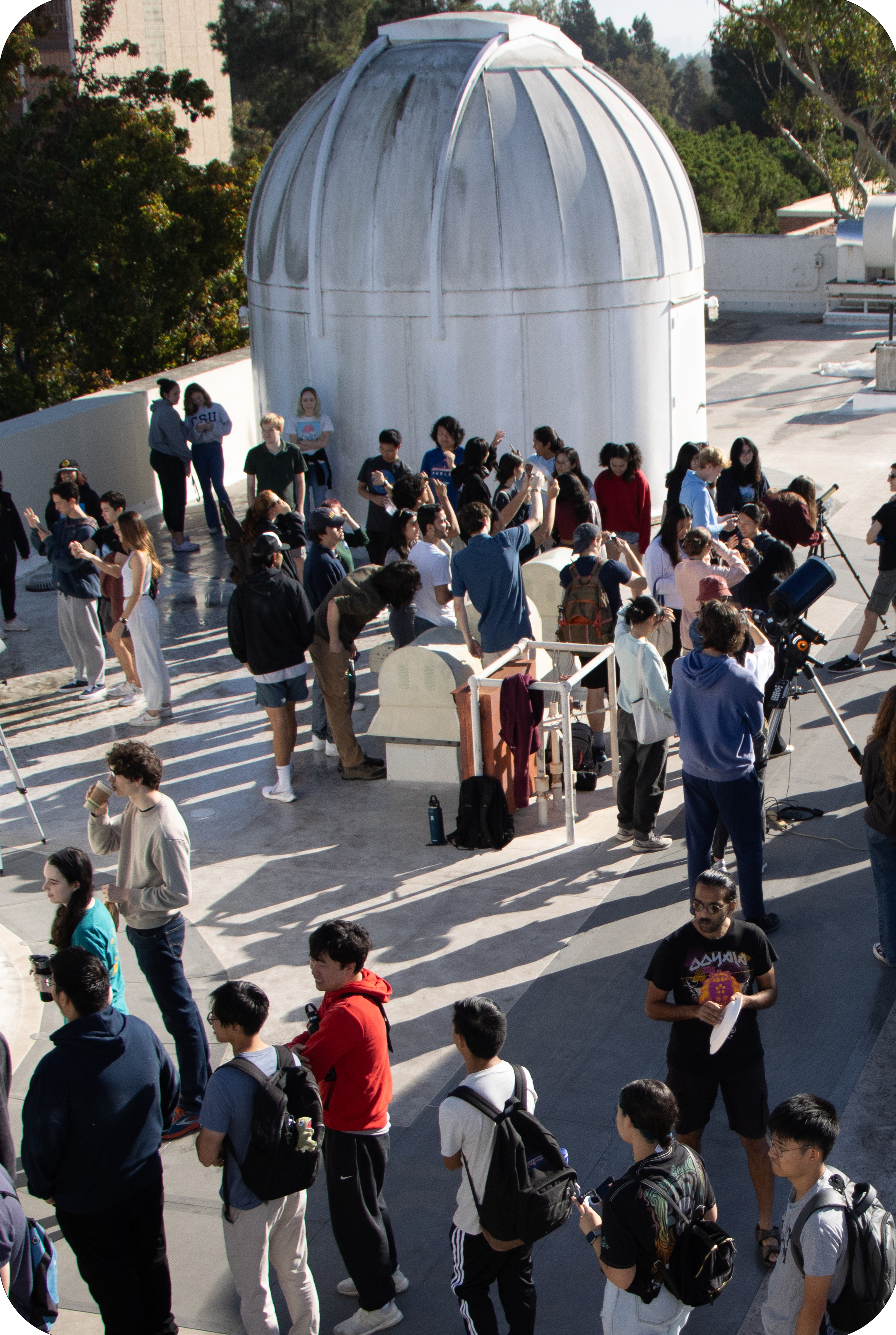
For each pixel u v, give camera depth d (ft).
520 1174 13.62
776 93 146.61
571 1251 16.84
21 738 35.09
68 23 171.53
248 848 28.66
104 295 96.84
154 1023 22.65
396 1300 16.16
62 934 18.06
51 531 36.91
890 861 21.76
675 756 32.37
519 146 45.85
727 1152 18.38
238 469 63.77
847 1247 12.22
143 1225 14.92
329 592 31.50
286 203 49.01
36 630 43.39
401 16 210.38
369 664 35.24
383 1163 15.53
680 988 15.96
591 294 46.65
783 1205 17.38
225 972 23.81
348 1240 15.37
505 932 24.57
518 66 47.70
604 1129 18.83
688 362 51.29
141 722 35.76
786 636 26.76
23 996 23.24
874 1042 20.45
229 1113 13.93
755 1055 16.06
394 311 46.78
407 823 29.43
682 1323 13.30
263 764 32.94
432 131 45.83
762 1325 15.24
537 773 29.35
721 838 25.89
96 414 54.24
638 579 32.55
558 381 47.37
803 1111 12.44
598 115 47.80
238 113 232.12
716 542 29.78
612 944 23.88
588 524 30.91
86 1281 14.85
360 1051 15.12
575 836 28.37
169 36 206.90
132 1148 14.51
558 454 37.86
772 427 67.46
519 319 46.34
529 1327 14.52
